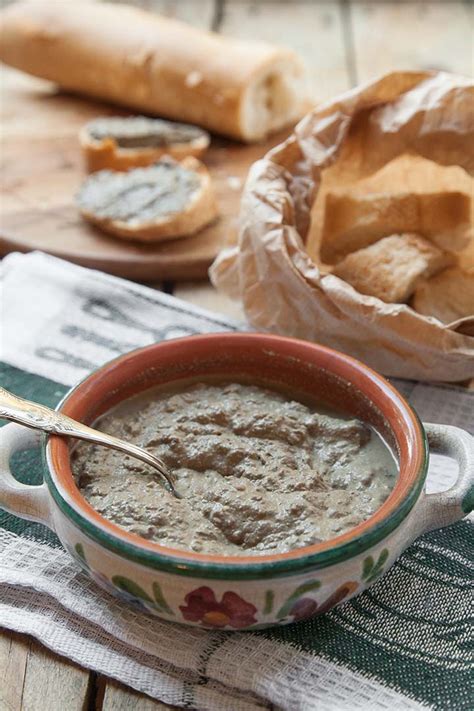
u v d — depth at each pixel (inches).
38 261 28.8
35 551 22.1
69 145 35.4
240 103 34.9
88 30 36.9
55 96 38.5
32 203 32.0
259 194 25.9
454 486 21.4
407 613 21.5
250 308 26.4
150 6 44.3
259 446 22.1
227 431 22.4
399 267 26.2
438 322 24.9
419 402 25.5
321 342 26.0
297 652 20.9
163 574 19.7
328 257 27.8
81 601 21.4
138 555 19.7
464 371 25.4
